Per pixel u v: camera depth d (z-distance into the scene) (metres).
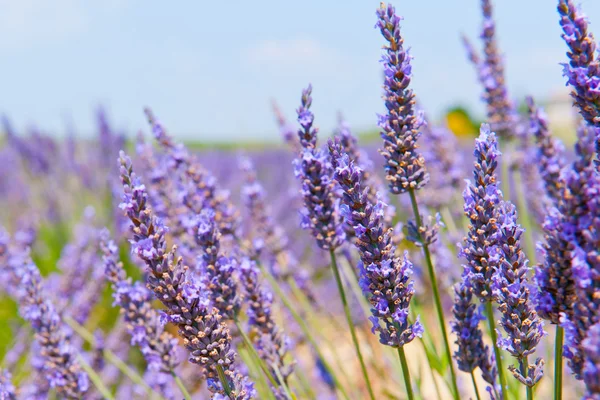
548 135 0.52
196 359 0.44
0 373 0.53
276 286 0.58
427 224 0.49
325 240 0.51
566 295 0.42
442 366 0.56
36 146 1.39
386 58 0.47
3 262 0.67
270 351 0.51
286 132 0.64
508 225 0.43
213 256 0.49
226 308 0.49
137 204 0.44
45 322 0.52
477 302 0.59
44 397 0.62
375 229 0.44
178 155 0.56
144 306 0.52
